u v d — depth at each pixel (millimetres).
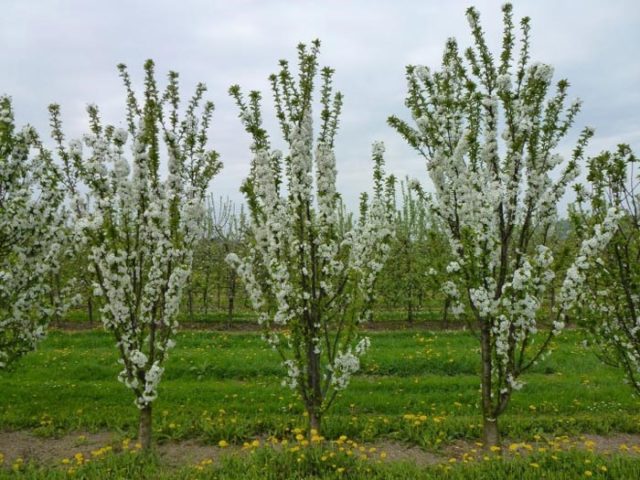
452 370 12508
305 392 6547
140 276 6945
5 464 6859
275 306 6902
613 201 6719
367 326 19531
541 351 6414
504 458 6324
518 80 6824
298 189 6309
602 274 6867
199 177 7414
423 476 5863
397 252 20500
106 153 6609
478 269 6391
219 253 21484
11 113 7637
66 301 8469
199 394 10109
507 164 6820
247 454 6895
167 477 5957
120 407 9289
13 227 7520
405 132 6961
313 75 6531
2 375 11555
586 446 7074
